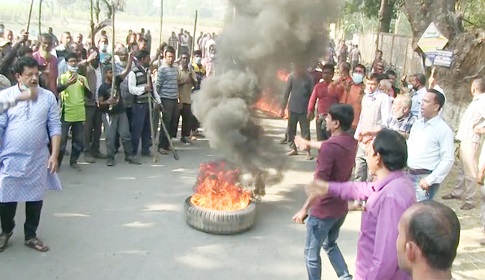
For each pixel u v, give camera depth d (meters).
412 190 2.92
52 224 5.61
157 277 4.56
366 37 29.44
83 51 10.21
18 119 4.58
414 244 1.83
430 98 4.90
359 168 6.87
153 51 22.78
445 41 9.34
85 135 8.12
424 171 4.99
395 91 8.96
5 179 4.61
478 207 7.03
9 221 4.86
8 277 4.38
